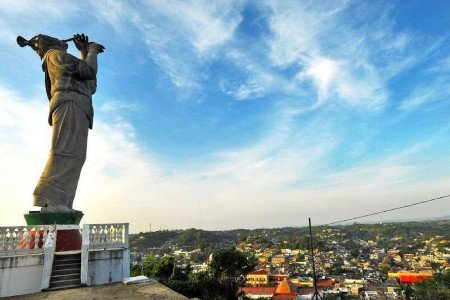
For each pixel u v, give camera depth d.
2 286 16.22
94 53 25.11
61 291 16.36
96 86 24.95
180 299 14.97
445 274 86.25
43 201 20.84
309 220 35.56
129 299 14.79
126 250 19.77
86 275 17.64
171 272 45.78
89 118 23.75
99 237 19.27
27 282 16.92
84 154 23.06
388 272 151.88
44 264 17.09
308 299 86.44
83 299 14.80
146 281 18.73
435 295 77.81
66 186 21.66
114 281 18.84
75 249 19.19
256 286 111.69
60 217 20.56
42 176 21.45
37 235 18.14
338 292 106.88
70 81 23.06
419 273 134.12
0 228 16.89
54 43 24.58
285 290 91.69
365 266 173.62
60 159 21.81
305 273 154.88
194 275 43.78
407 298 90.25
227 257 44.25
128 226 20.28
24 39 24.56
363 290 119.81
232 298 43.88
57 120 22.28
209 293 40.34
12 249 17.03
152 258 48.12
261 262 184.50
